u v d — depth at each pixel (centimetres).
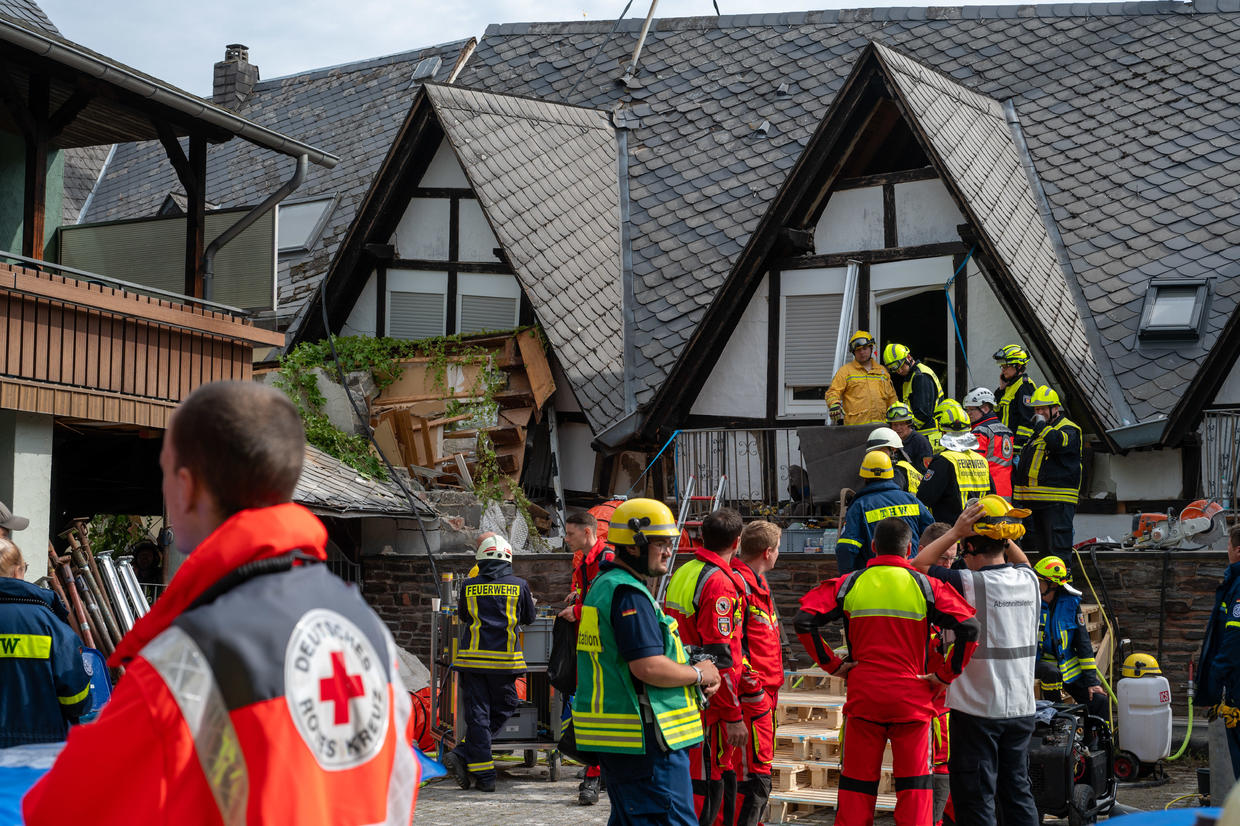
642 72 2155
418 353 1761
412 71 2378
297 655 223
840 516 1304
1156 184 1661
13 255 1002
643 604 540
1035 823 712
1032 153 1767
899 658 675
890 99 1598
